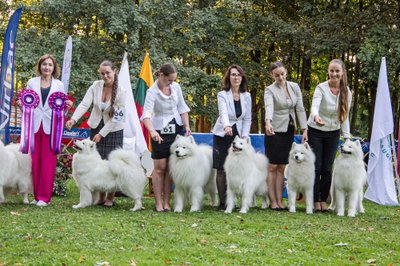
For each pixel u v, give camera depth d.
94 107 7.14
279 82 7.24
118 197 8.46
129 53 15.97
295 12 20.08
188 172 6.66
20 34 15.84
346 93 7.16
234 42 18.97
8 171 6.89
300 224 5.98
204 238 4.99
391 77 13.16
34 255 4.17
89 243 4.61
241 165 6.79
